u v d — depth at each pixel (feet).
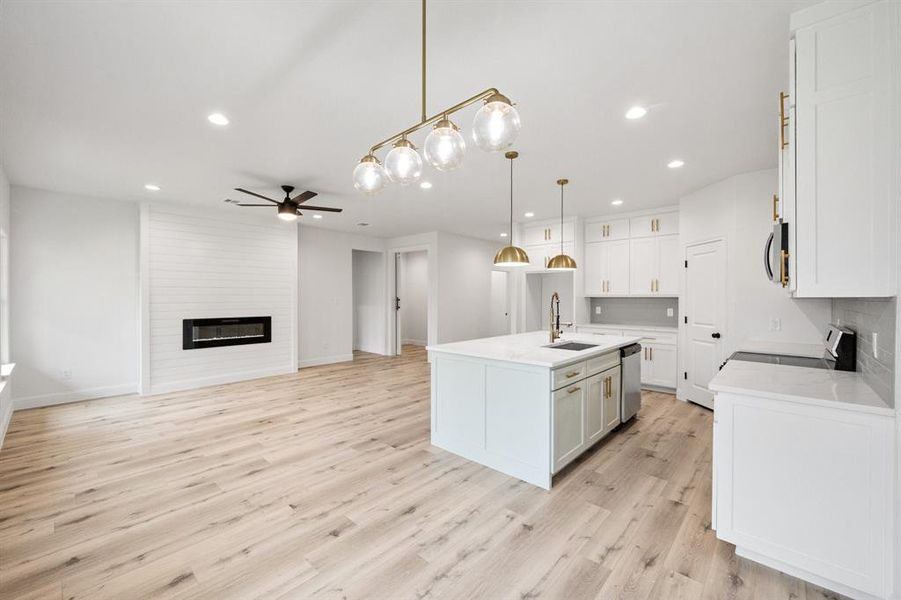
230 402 15.29
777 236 5.95
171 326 17.02
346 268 24.73
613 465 9.71
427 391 17.06
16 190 14.07
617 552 6.43
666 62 6.66
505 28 5.80
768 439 5.90
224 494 8.29
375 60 6.62
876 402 5.30
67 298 15.15
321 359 23.43
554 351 10.03
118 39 6.05
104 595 5.49
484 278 27.45
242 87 7.49
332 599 5.44
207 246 17.99
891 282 5.09
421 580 5.80
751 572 5.94
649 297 18.34
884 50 5.08
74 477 9.03
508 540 6.75
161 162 11.61
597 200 16.10
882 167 5.13
